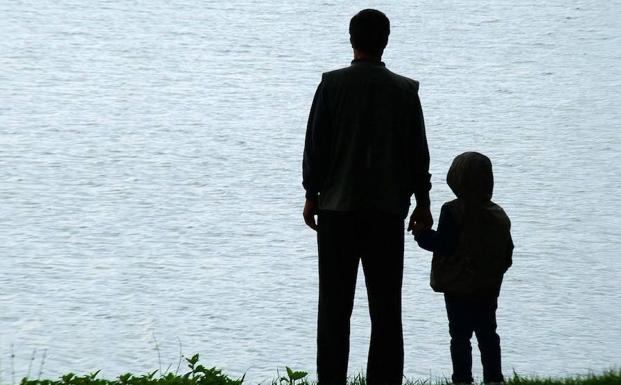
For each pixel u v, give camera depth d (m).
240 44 157.88
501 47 155.00
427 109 119.56
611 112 118.31
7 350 50.88
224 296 60.78
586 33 165.50
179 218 79.00
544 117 116.00
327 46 156.00
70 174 91.31
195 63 146.75
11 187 86.12
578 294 61.09
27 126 110.25
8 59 144.50
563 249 70.50
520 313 57.56
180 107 122.00
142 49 154.38
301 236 75.00
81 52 151.12
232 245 72.38
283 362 49.34
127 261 67.94
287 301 59.88
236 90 131.50
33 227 75.44
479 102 123.31
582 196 84.88
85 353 50.81
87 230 75.00
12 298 59.75
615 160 97.50
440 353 51.03
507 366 48.75
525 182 89.50
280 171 94.69
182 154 100.06
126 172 92.81
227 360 49.66
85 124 112.06
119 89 130.88
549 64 144.75
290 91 131.00
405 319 56.59
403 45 154.88
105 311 57.56
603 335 53.72
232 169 95.00
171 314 57.25
